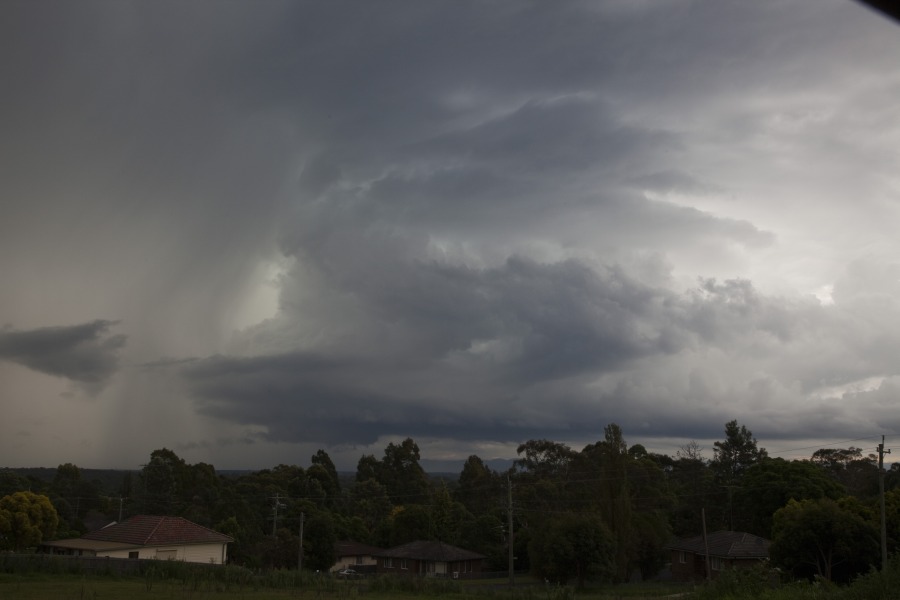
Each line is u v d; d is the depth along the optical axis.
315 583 29.22
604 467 57.56
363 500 91.75
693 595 27.61
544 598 30.52
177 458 92.00
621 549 54.44
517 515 71.56
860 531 36.62
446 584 30.77
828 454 91.75
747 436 90.56
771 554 39.16
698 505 75.81
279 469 103.50
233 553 58.12
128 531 45.31
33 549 54.53
